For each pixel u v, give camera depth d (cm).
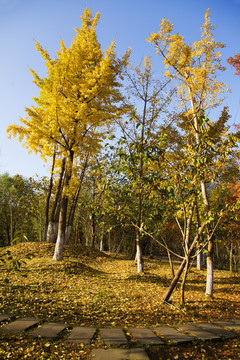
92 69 1098
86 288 740
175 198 556
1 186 2516
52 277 827
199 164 507
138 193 602
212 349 349
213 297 714
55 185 1895
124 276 985
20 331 357
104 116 1006
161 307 561
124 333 383
